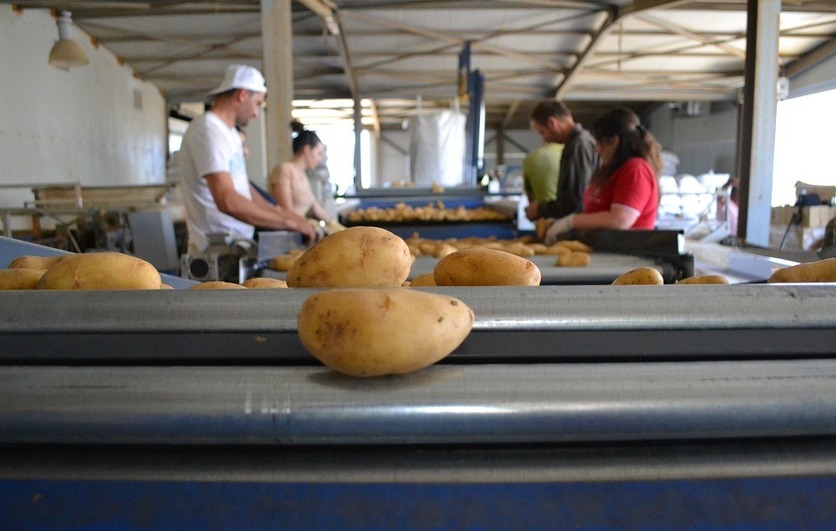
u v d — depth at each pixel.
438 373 0.47
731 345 0.52
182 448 0.48
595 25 6.68
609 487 0.45
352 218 3.84
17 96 5.66
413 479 0.45
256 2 5.50
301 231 2.35
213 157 2.27
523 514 0.45
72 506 0.46
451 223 3.71
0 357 0.50
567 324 0.55
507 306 0.55
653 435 0.45
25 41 5.77
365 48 7.07
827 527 0.46
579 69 7.69
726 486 0.46
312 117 13.89
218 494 0.45
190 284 1.24
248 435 0.44
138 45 7.22
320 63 7.60
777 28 3.42
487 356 0.50
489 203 4.55
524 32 6.76
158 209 3.40
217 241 1.79
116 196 4.26
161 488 0.45
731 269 2.06
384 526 0.45
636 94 9.47
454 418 0.44
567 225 2.34
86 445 0.48
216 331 0.55
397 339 0.44
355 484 0.45
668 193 7.15
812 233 3.38
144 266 0.68
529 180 3.65
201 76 8.39
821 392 0.45
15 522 0.46
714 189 7.06
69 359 0.50
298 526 0.45
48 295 0.56
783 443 0.48
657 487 0.46
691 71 8.63
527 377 0.46
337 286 0.65
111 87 7.48
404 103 12.27
